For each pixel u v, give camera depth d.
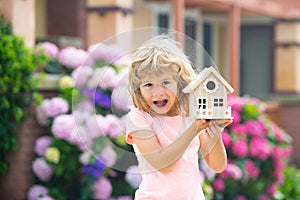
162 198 3.72
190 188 3.72
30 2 7.51
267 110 12.68
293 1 16.08
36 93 7.14
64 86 7.21
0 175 7.23
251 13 15.18
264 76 17.70
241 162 8.77
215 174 8.19
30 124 7.16
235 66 12.84
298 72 16.02
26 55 7.03
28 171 7.18
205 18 16.77
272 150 9.23
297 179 10.50
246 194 9.04
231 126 8.87
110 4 9.55
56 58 7.50
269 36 17.78
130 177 7.12
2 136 7.05
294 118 13.84
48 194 7.13
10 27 7.27
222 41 17.55
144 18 13.82
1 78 6.87
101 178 7.10
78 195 7.25
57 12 10.20
